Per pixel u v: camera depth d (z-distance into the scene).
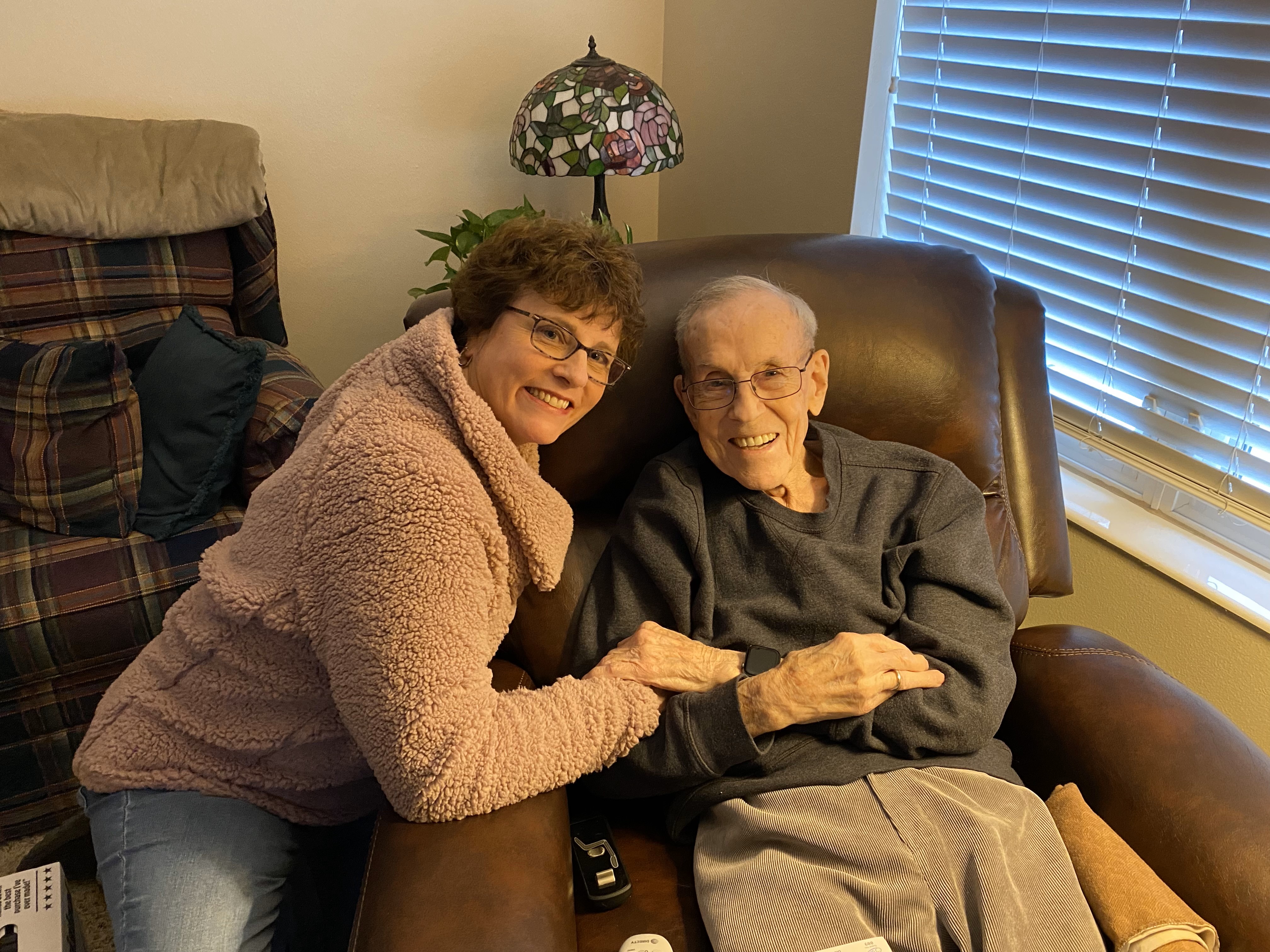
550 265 0.95
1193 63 1.39
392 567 0.87
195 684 1.04
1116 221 1.57
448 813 0.93
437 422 0.95
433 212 2.59
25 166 1.83
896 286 1.29
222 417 1.74
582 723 1.00
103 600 1.57
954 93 1.80
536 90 2.06
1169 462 1.59
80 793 1.14
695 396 1.16
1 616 1.51
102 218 1.88
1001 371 1.37
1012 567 1.30
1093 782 1.08
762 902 0.95
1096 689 1.14
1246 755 1.01
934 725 1.06
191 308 1.92
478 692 0.93
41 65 2.10
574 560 1.24
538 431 1.02
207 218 1.96
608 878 1.01
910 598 1.18
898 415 1.27
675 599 1.15
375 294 2.62
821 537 1.18
